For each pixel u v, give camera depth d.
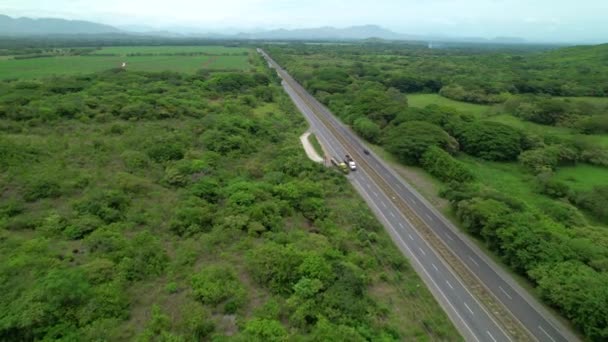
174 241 47.62
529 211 59.22
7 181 56.00
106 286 37.22
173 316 35.56
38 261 39.44
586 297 39.69
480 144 92.12
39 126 81.19
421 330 39.47
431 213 65.50
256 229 50.38
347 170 81.56
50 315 32.41
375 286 45.81
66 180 58.12
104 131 82.38
